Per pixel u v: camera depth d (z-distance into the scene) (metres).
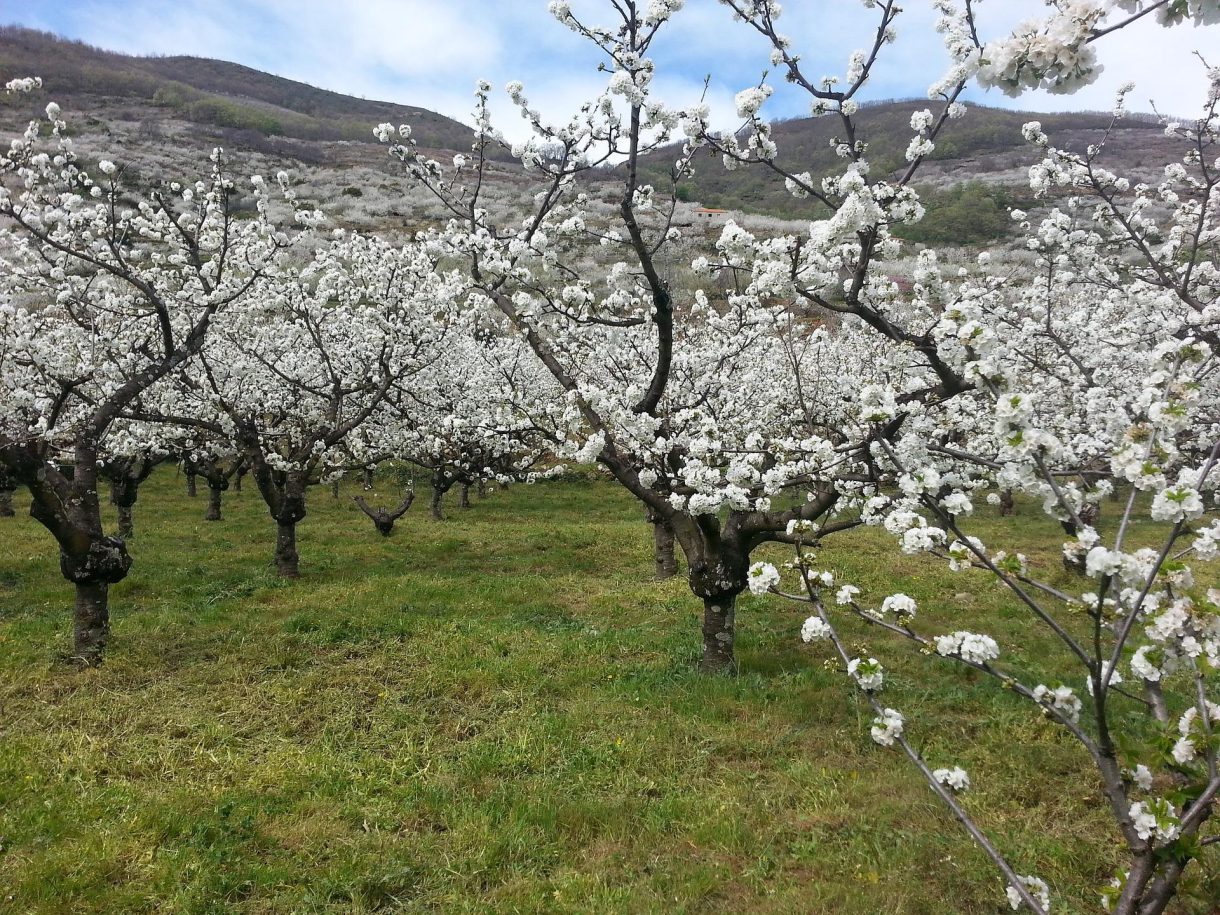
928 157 4.68
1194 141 6.55
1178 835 2.23
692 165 5.75
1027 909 3.42
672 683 6.23
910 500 3.95
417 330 11.22
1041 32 2.39
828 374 11.50
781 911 3.49
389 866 3.83
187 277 10.05
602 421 6.51
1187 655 2.52
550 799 4.45
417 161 7.41
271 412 12.29
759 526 6.20
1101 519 14.61
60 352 9.58
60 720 5.51
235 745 5.22
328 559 11.57
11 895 3.56
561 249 6.80
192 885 3.65
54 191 8.34
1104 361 9.12
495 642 7.26
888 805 4.36
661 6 4.85
